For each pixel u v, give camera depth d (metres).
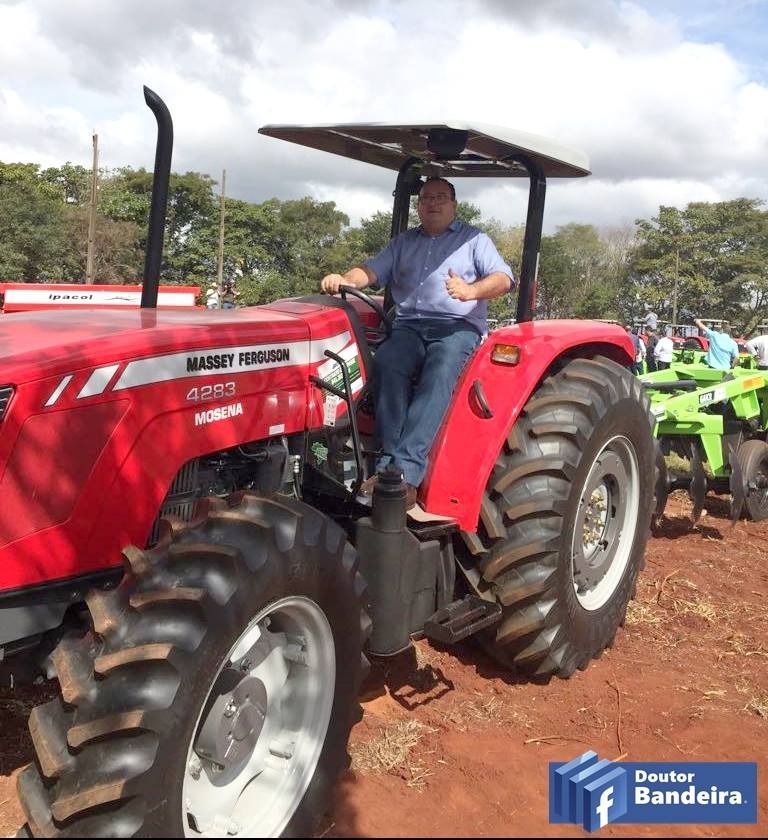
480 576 3.44
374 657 3.68
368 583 2.95
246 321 2.95
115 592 2.23
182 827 2.13
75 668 2.13
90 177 59.19
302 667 2.60
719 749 3.17
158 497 2.51
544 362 3.43
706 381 7.25
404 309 3.77
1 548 2.16
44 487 2.24
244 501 2.45
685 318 70.44
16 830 2.46
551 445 3.43
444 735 3.16
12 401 2.19
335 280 3.60
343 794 2.75
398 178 4.31
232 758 2.35
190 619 2.13
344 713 2.63
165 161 3.33
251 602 2.24
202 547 2.23
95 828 1.97
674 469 7.57
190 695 2.09
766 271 68.31
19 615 2.22
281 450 3.04
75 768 2.01
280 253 69.38
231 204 65.62
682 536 6.15
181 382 2.58
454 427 3.38
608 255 75.62
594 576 3.87
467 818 2.69
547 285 74.06
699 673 3.85
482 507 3.36
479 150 3.82
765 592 4.99
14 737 2.94
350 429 3.39
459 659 3.80
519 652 3.49
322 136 3.75
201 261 63.19
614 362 3.96
